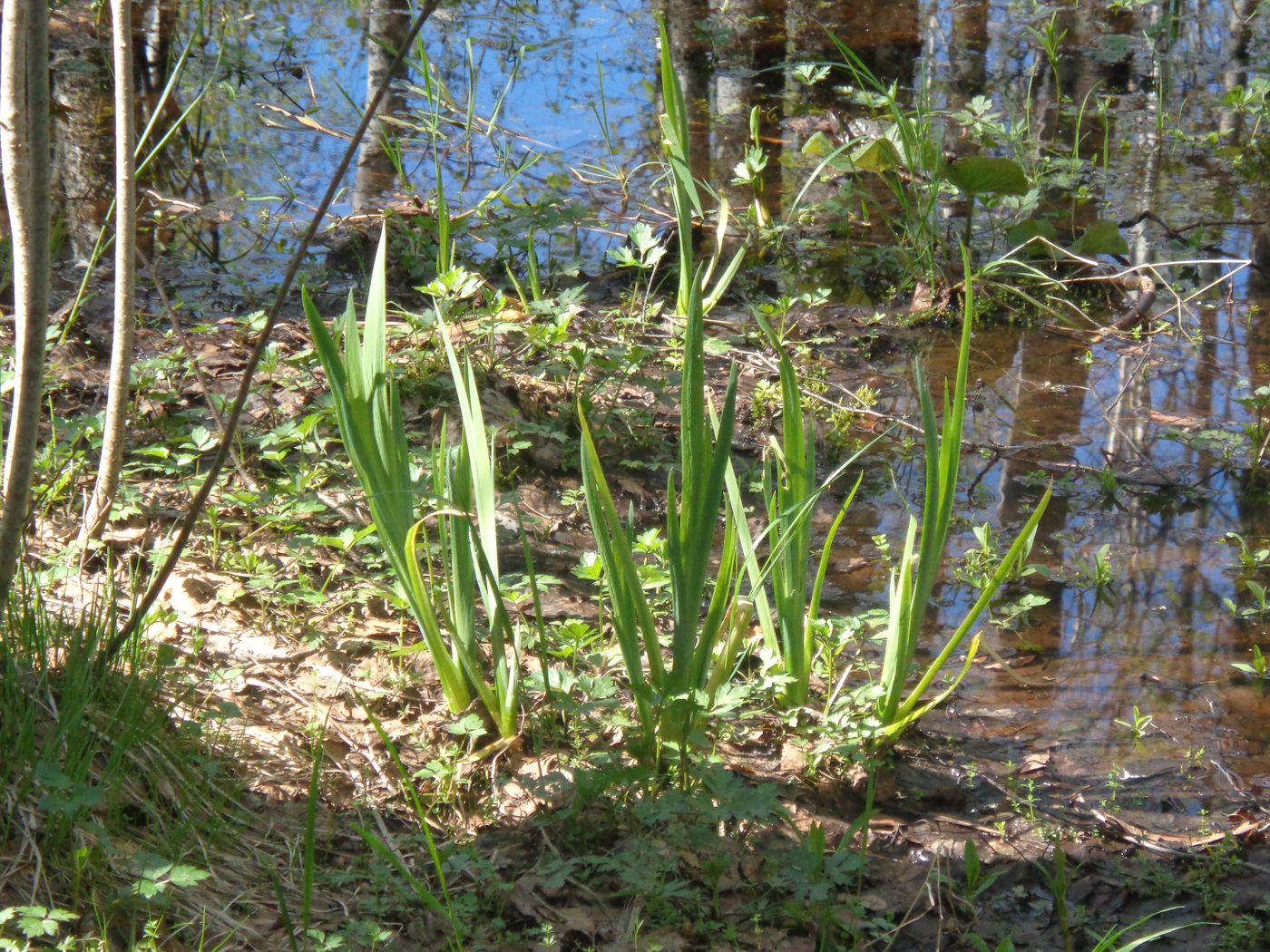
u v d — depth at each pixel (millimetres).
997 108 8125
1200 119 8031
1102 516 4168
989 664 3445
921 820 2877
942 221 6551
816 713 3074
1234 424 4742
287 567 3592
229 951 2324
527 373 4691
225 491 3904
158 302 5379
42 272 2389
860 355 5305
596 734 2971
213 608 3393
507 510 3984
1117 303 5836
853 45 9297
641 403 4691
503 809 2801
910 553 2955
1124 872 2740
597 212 6570
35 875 2273
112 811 2467
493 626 2930
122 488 3824
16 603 2896
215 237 6117
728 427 2658
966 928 2580
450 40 9141
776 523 2926
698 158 7328
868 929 2543
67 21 8875
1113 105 8266
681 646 2760
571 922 2504
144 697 2699
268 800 2760
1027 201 6086
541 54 8984
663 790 2811
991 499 4270
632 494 4242
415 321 4586
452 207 6488
